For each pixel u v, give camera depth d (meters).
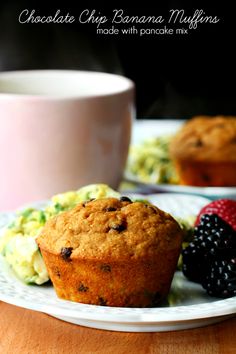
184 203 1.69
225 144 2.04
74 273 1.21
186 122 2.33
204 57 2.98
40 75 1.95
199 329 1.19
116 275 1.19
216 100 3.05
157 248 1.20
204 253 1.28
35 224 1.39
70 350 1.13
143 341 1.15
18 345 1.15
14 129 1.67
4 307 1.28
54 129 1.68
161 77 3.00
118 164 1.82
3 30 2.95
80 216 1.24
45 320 1.23
